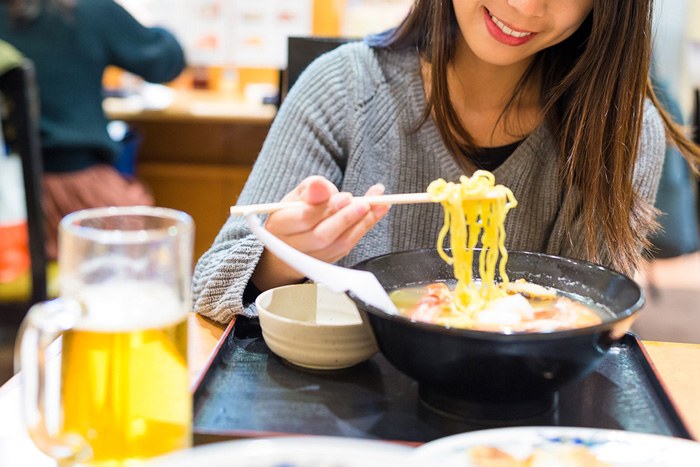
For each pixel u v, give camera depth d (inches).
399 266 46.0
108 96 166.6
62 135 128.1
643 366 44.5
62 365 31.9
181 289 31.4
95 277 30.4
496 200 43.2
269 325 43.4
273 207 43.1
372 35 65.2
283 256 40.3
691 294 103.2
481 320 38.6
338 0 170.1
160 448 31.0
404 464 23.2
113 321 30.1
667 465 32.5
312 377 42.7
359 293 39.1
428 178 61.7
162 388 31.0
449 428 37.7
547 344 34.0
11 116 89.1
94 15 131.5
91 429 30.5
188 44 173.6
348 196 44.5
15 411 40.2
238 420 37.6
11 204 97.9
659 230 71.8
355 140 60.9
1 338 98.3
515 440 33.4
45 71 126.9
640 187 62.7
